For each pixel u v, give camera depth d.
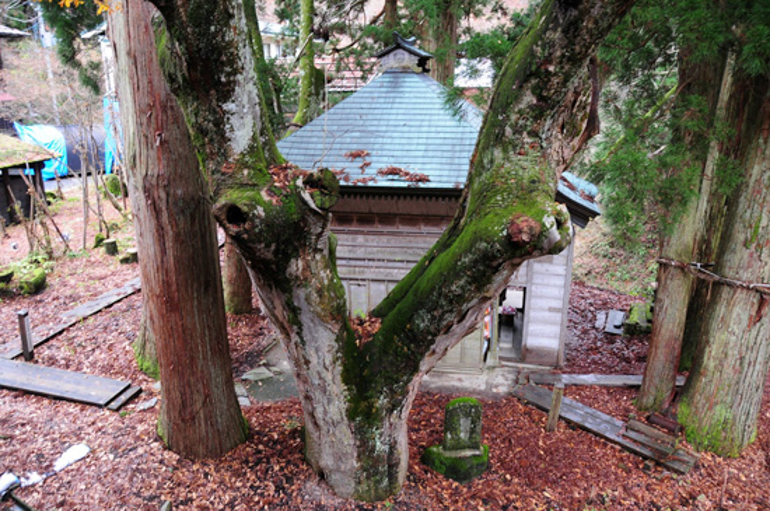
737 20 6.16
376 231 9.57
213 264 6.66
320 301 5.38
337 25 14.84
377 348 5.96
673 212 7.32
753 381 7.80
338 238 9.73
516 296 14.93
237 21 4.41
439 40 14.48
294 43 16.28
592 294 15.64
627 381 9.72
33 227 16.02
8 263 15.05
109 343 10.31
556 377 9.94
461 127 9.49
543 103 4.79
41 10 12.00
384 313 6.21
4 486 6.23
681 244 8.21
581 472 7.34
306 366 5.85
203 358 6.72
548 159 5.05
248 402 8.78
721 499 7.00
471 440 7.07
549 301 10.24
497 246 4.63
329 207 4.82
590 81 4.96
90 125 17.30
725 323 7.83
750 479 7.46
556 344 10.41
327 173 4.82
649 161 6.70
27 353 9.34
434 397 9.12
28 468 6.56
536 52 4.63
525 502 6.76
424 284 5.48
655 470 7.48
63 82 18.92
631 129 7.14
